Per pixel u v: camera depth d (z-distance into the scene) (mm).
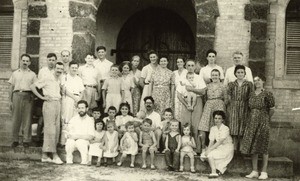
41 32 10883
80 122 9031
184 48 13211
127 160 8938
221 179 8039
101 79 10016
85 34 10742
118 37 13328
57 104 9086
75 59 10672
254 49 10250
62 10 10836
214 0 10414
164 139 9008
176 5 12859
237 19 10375
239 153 8758
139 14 13398
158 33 13312
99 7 11977
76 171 8148
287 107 10633
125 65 9914
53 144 8938
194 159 8672
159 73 9531
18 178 7414
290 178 8578
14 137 9523
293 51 10953
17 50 11516
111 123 8938
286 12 10953
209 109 8805
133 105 10008
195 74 9148
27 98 9516
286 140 10602
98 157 8781
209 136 8531
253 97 8312
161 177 7918
